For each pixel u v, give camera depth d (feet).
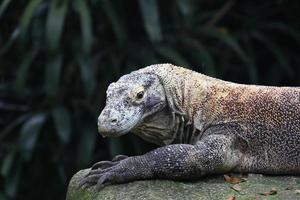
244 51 42.93
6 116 41.65
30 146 37.76
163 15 42.06
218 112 24.27
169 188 22.77
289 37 44.32
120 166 23.13
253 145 24.16
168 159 23.03
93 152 40.29
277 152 24.09
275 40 44.34
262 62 44.19
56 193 41.55
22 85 38.42
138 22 41.81
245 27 43.21
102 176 23.17
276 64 42.37
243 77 42.29
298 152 24.04
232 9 44.11
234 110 24.26
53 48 36.76
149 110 23.58
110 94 23.22
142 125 23.88
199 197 22.27
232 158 23.86
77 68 40.06
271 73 42.16
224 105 24.31
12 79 42.42
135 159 23.17
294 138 24.04
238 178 23.88
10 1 39.32
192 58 40.78
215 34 40.06
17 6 42.50
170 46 40.50
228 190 22.79
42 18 39.11
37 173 41.93
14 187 39.17
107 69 39.24
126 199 22.24
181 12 40.19
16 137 41.27
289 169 24.20
